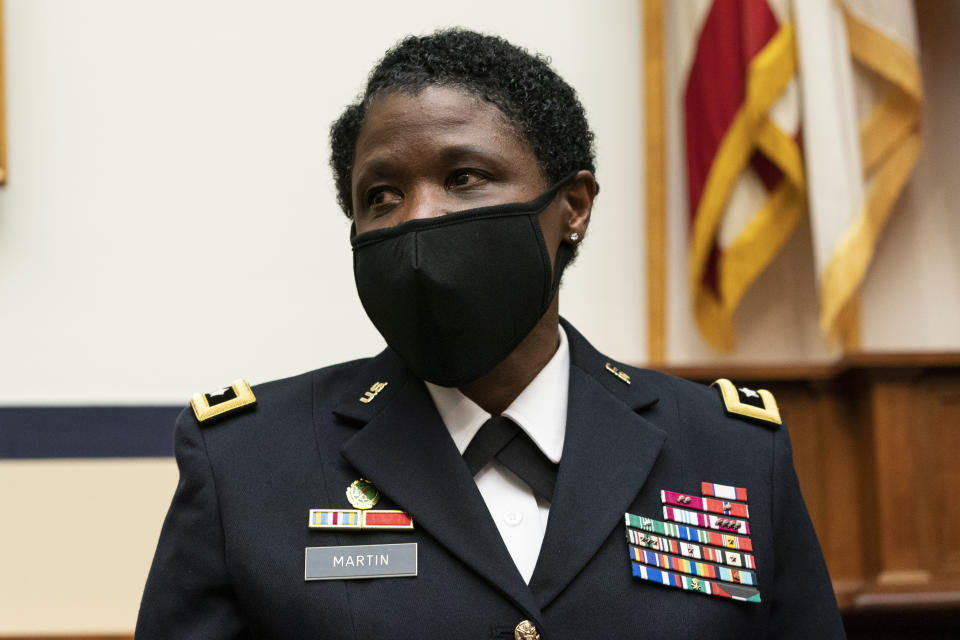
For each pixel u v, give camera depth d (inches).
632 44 181.2
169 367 168.2
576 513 63.1
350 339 171.2
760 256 165.0
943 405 147.5
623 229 176.9
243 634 62.7
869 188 167.0
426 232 64.1
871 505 147.3
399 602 60.2
